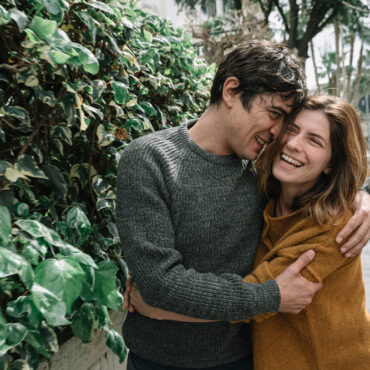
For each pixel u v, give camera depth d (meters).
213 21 9.59
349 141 1.10
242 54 1.06
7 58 1.10
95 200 1.49
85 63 1.01
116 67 1.52
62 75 1.11
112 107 1.48
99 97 1.33
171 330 1.16
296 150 1.10
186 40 2.46
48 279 0.82
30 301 0.83
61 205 1.33
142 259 0.98
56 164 1.39
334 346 1.11
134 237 1.00
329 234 1.06
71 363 1.57
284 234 1.16
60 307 0.79
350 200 1.13
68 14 1.19
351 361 1.11
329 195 1.13
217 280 0.99
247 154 1.11
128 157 1.07
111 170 1.57
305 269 1.05
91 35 1.23
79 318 1.14
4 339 0.74
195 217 1.09
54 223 1.26
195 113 2.63
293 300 1.02
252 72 1.02
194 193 1.09
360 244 1.07
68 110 1.14
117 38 1.51
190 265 1.13
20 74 1.04
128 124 1.57
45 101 1.08
